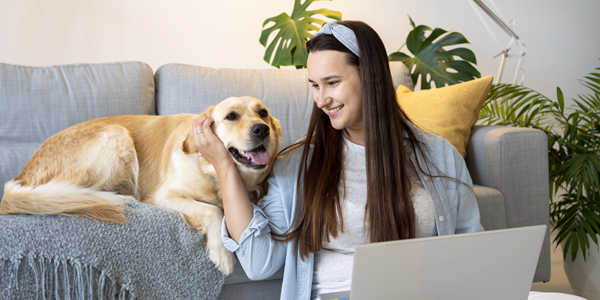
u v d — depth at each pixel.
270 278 1.21
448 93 1.82
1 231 0.91
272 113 1.84
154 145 1.38
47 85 1.58
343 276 0.95
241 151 1.15
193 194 1.22
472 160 1.77
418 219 0.98
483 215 1.54
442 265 0.65
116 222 1.01
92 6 2.36
